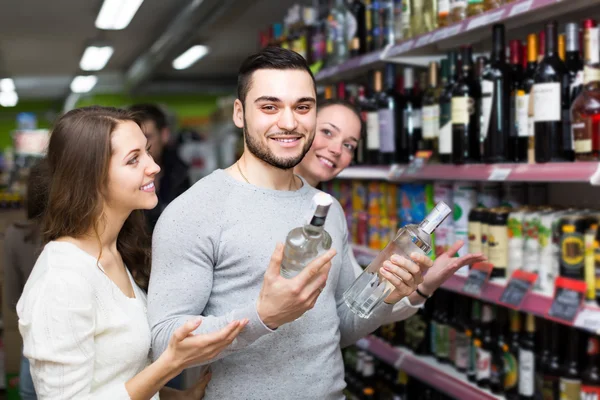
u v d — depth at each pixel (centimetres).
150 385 127
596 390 194
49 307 130
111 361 140
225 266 145
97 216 144
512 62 219
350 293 152
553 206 224
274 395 143
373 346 298
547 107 188
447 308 262
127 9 745
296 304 121
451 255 169
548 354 208
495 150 212
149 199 149
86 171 141
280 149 143
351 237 323
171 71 1301
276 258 118
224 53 1126
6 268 294
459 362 247
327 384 149
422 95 273
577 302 179
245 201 148
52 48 1053
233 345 129
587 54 186
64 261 138
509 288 203
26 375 265
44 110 1636
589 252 182
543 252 196
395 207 285
